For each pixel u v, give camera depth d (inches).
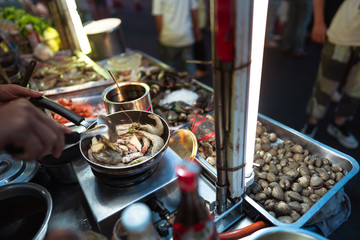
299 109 114.7
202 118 50.2
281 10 166.1
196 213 21.3
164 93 62.9
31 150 19.9
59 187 41.1
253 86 26.2
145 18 265.4
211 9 19.6
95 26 85.3
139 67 80.3
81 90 63.1
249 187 39.0
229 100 22.5
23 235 29.9
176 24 108.7
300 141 46.8
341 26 74.7
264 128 51.6
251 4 18.4
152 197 31.6
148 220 17.9
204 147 45.9
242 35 19.2
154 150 33.2
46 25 97.3
